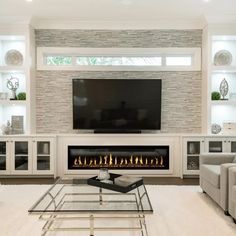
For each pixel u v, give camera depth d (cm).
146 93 496
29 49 476
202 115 505
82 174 484
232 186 278
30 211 226
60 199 271
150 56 523
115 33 506
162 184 435
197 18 482
